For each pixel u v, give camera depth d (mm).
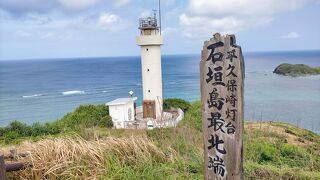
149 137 7250
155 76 28031
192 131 7742
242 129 3795
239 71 3721
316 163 6383
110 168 5238
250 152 6777
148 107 27906
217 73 3889
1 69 197750
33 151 5457
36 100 71312
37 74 149375
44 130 18812
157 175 5121
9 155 5391
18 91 87625
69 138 6055
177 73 135625
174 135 7148
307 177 5332
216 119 3961
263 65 188125
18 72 165625
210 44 3912
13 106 63531
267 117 39906
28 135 18266
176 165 5625
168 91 78938
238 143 3826
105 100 70438
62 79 120875
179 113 25109
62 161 5227
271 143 7816
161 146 6562
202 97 4051
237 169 3869
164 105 29047
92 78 122312
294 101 58156
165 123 8891
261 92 72312
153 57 27906
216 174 4035
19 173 5117
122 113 25422
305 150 8133
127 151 5770
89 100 70812
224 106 3879
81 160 5328
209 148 4059
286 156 7277
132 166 5422
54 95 79375
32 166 5168
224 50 3809
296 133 13297
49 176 5039
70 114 25250
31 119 50688
